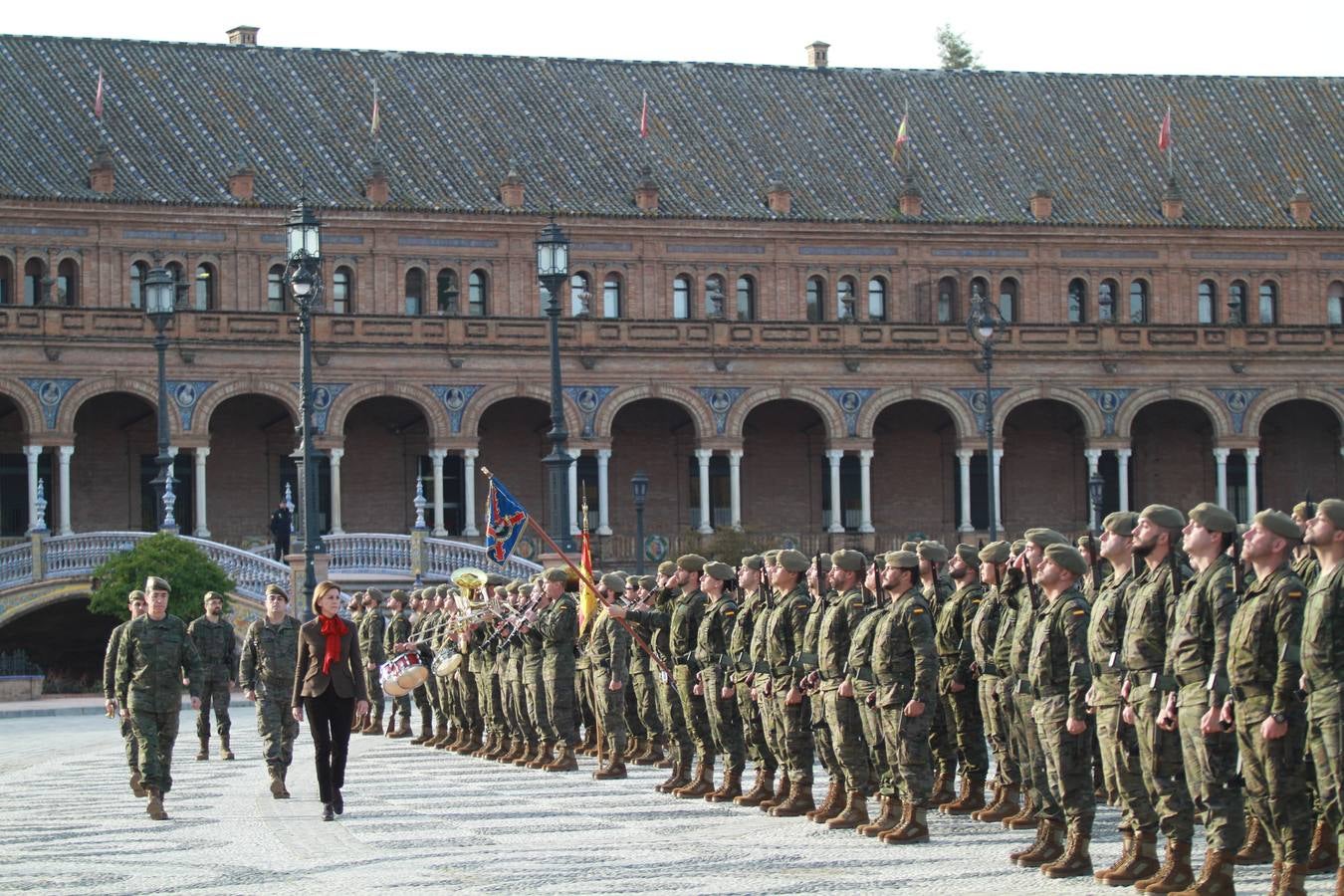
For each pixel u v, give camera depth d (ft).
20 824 102.73
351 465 318.24
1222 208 349.41
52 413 290.35
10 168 297.53
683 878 78.64
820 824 95.91
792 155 343.46
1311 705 67.97
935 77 363.76
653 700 125.18
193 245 304.50
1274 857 71.41
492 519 143.54
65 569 246.88
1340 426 346.95
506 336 312.71
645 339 319.06
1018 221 339.57
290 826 98.27
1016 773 96.02
